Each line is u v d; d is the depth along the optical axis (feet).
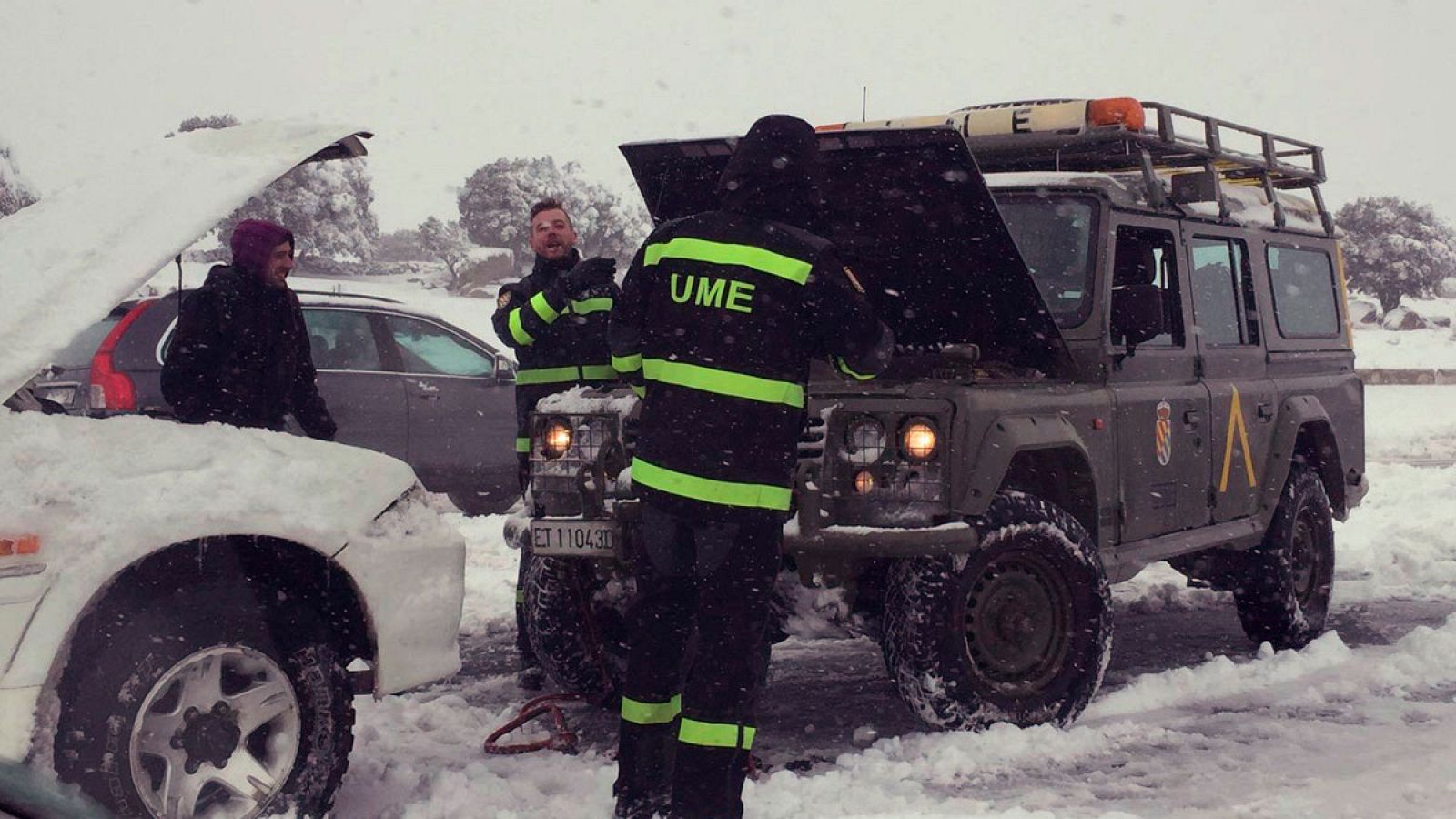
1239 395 22.02
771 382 12.92
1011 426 16.30
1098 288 19.11
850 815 13.43
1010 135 20.99
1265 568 22.41
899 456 15.65
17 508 11.16
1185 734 16.62
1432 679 19.42
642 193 19.89
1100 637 17.08
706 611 12.96
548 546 15.98
